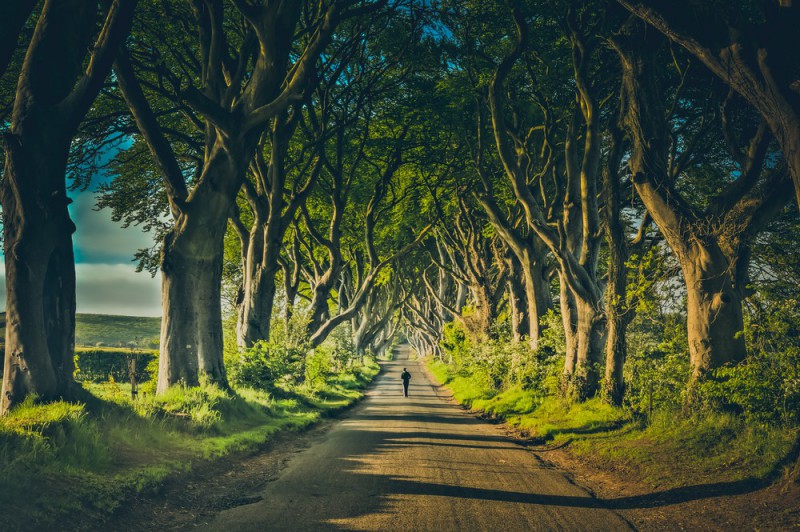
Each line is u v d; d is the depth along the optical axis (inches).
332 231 1018.1
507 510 284.5
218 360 636.1
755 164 469.7
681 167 664.4
